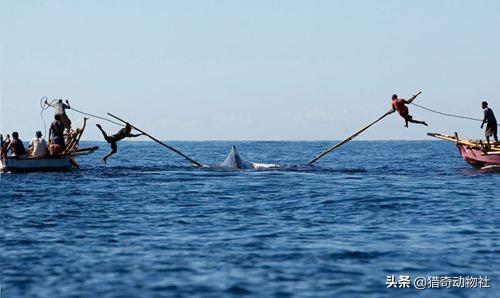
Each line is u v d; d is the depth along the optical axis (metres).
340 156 136.62
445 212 39.69
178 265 26.09
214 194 49.12
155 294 22.41
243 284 23.53
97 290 22.83
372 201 44.44
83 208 41.22
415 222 36.06
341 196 47.28
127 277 24.36
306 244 30.05
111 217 37.81
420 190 51.19
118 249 28.98
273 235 32.31
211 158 127.56
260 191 51.16
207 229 34.00
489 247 29.33
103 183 56.47
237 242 30.55
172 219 37.28
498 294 22.69
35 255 27.75
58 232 33.00
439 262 26.70
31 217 37.53
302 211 40.38
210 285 23.41
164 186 54.59
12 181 56.91
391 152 166.75
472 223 35.62
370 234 32.47
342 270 25.42
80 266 25.92
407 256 27.67
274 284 23.55
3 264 26.20
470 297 22.41
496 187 53.66
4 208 40.88
